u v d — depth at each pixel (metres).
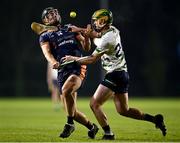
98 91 29.84
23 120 47.22
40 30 30.78
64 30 30.66
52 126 40.16
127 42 120.19
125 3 114.69
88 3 121.56
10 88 118.62
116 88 29.91
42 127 39.16
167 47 122.31
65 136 29.98
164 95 117.94
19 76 120.25
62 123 43.34
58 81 30.47
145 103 83.25
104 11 29.59
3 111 62.81
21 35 122.75
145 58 120.19
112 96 30.39
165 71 119.00
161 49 120.50
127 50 120.31
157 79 117.38
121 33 119.25
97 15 29.58
